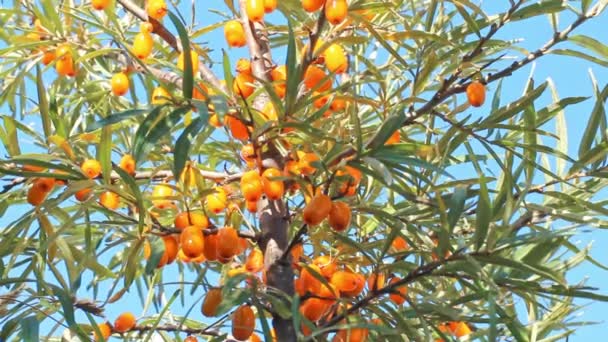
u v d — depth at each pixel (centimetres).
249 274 59
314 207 58
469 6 63
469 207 66
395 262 62
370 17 66
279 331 62
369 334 66
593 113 64
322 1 61
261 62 65
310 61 62
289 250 62
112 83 65
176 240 62
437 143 64
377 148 59
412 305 61
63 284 61
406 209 66
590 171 65
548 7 62
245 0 66
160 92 65
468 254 60
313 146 65
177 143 58
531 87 64
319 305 61
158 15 65
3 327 60
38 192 61
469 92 62
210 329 64
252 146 63
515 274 64
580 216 63
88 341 61
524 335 61
